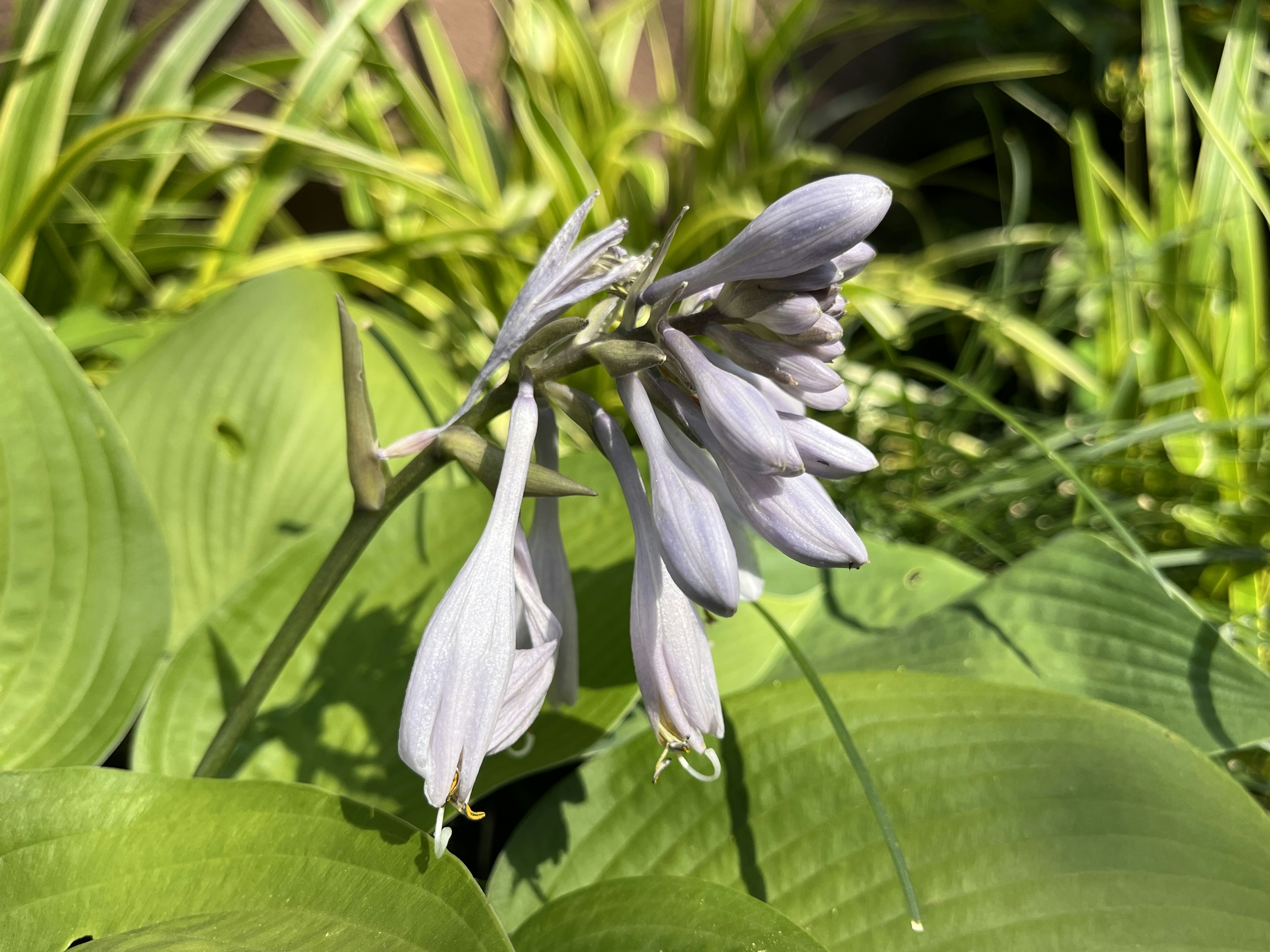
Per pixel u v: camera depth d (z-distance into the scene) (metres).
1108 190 0.54
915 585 0.32
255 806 0.20
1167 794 0.22
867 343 0.50
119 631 0.24
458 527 0.27
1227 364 0.44
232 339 0.30
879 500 0.42
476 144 0.47
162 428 0.29
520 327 0.19
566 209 0.46
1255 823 0.22
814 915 0.22
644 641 0.20
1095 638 0.28
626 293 0.20
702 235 0.48
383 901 0.20
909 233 0.70
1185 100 0.54
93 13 0.34
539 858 0.23
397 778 0.25
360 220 0.46
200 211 0.45
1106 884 0.22
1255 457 0.40
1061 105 0.68
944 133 0.74
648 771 0.24
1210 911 0.21
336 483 0.30
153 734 0.24
